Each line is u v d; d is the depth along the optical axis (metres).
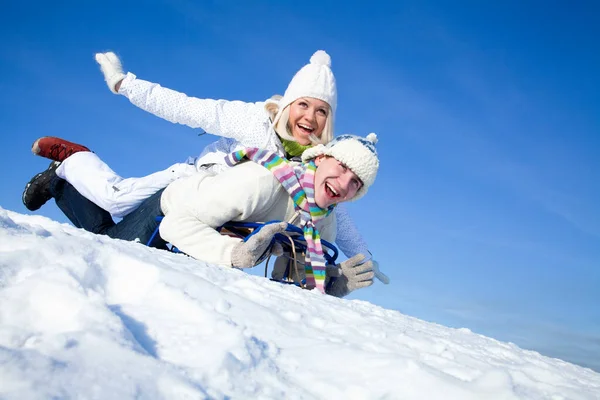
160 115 3.39
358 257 2.99
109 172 3.28
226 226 2.79
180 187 2.79
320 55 3.37
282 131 3.29
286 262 3.04
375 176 2.75
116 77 3.38
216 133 3.39
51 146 3.45
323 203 2.76
